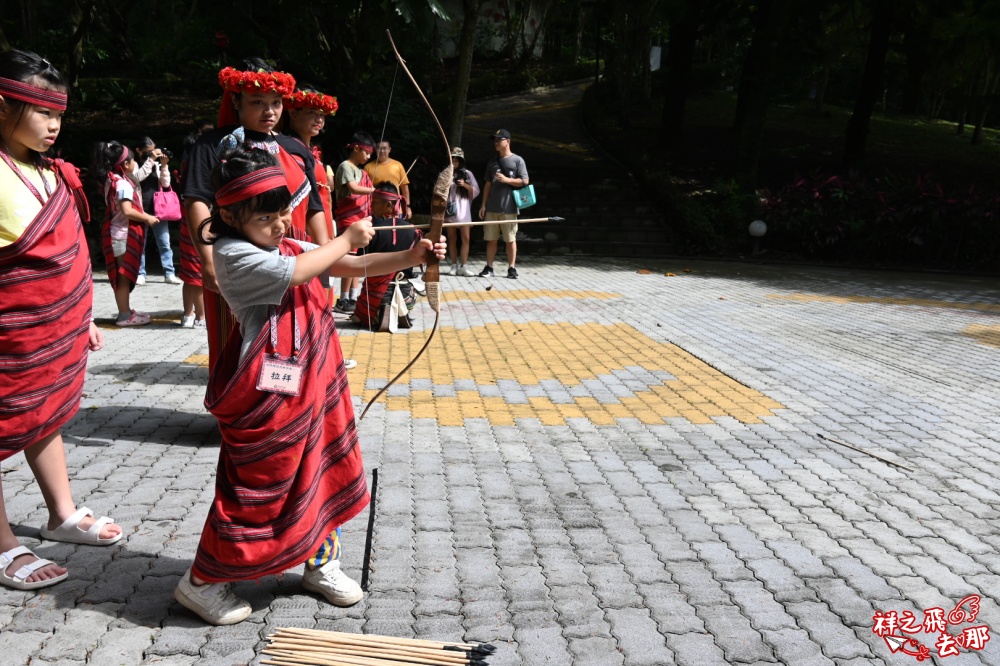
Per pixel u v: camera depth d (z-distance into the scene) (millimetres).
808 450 4867
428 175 15602
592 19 33031
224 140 3477
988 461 4734
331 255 2551
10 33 22016
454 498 3996
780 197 15891
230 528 2564
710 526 3740
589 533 3631
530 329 8445
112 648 2621
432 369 6645
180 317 8414
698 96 30062
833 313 9812
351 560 3311
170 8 26969
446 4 33469
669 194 16438
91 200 12867
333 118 15508
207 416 5172
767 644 2770
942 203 15172
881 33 19062
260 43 20844
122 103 20359
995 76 23266
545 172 18641
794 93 27891
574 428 5215
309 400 2598
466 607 2961
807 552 3486
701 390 6203
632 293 11055
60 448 3340
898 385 6461
